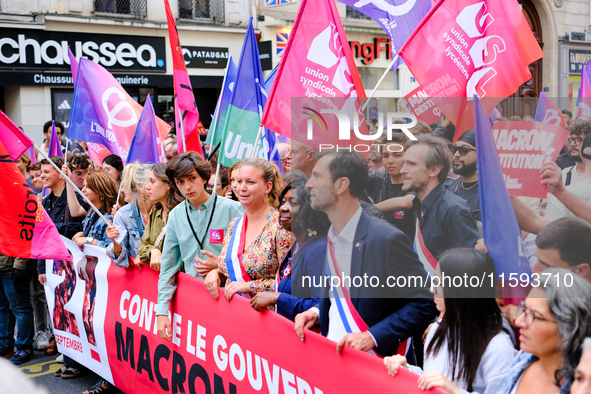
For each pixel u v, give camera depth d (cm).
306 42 294
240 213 318
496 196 167
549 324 156
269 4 1347
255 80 406
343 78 297
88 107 493
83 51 1191
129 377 355
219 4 1344
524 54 288
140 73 1268
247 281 270
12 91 1167
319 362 216
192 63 1332
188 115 480
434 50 285
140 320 342
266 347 246
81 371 434
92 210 419
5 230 358
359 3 354
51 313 444
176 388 311
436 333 191
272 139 453
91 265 388
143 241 338
